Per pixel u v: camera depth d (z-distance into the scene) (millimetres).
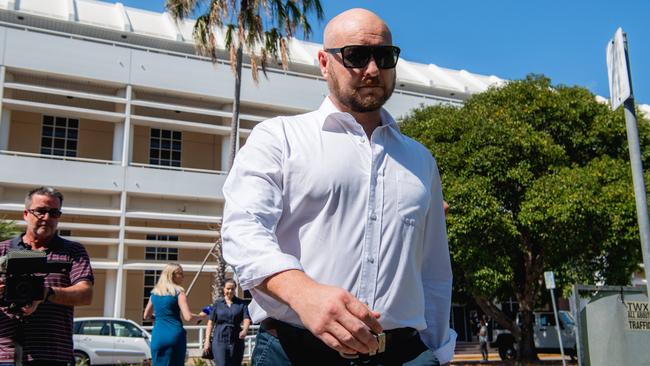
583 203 17828
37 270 3805
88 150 28562
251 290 1889
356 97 2080
